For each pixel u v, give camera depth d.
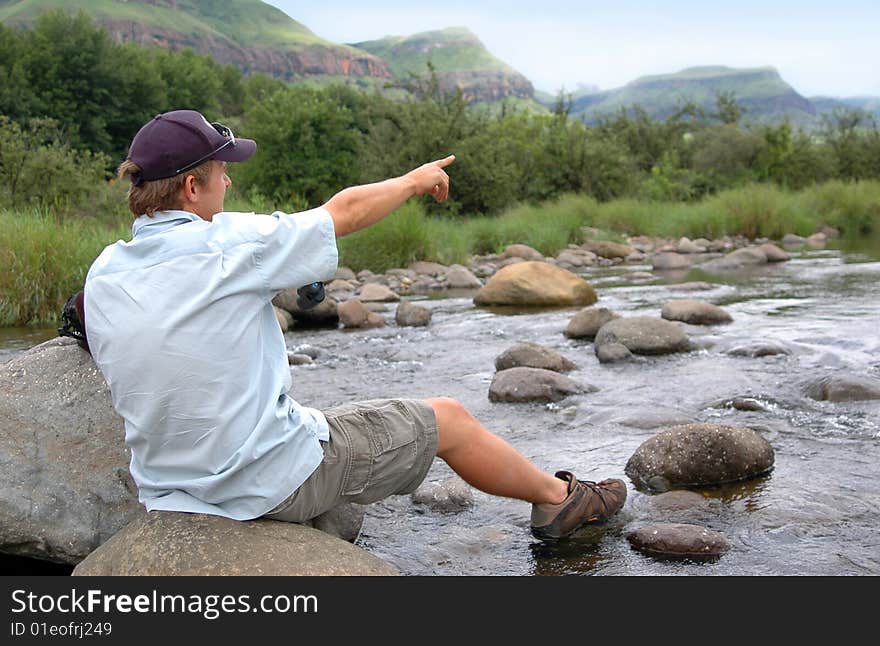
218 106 52.09
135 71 38.50
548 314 8.88
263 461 2.40
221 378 2.31
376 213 2.55
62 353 3.26
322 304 8.66
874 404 4.70
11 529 2.89
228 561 2.38
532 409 4.93
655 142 36.91
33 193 13.88
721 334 7.05
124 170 2.41
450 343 7.36
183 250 2.32
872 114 31.19
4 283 8.91
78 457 3.01
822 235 19.11
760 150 32.22
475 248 16.84
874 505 3.31
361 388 5.67
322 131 20.58
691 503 3.37
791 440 4.17
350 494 2.57
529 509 3.45
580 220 19.20
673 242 18.75
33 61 34.78
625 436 4.34
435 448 2.74
